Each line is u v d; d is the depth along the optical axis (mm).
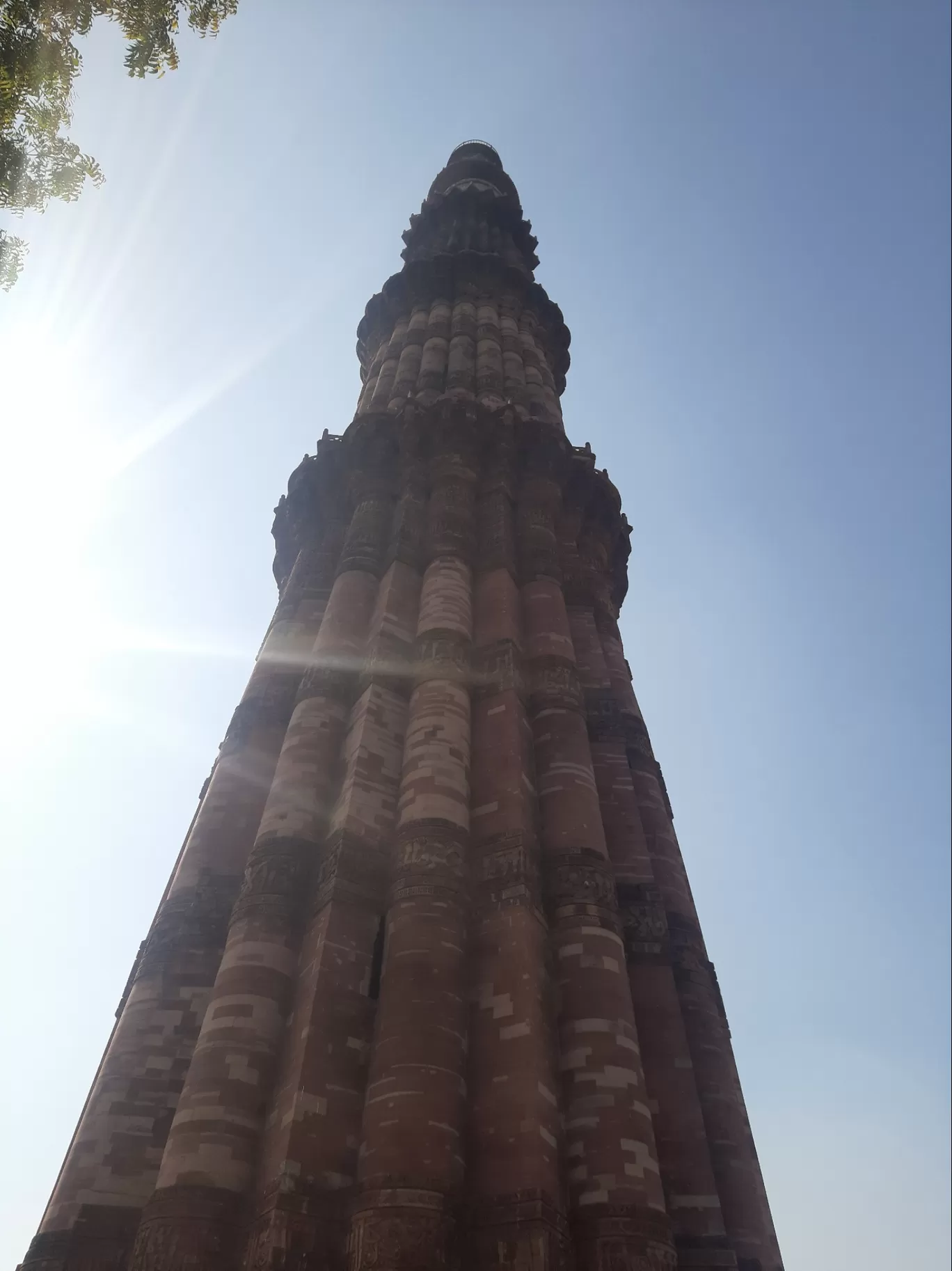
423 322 40656
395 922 16453
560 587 26953
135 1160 15211
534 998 15344
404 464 30000
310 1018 14820
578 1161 13922
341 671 22734
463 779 19391
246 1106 14305
